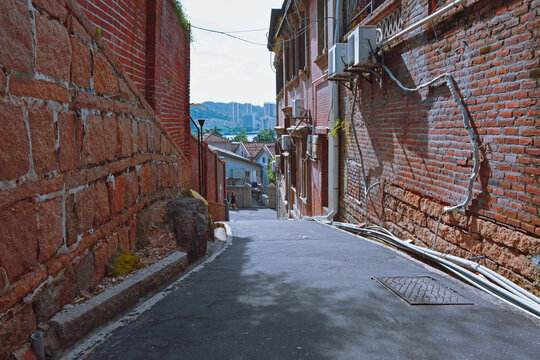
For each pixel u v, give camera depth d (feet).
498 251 13.91
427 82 18.61
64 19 9.61
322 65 40.14
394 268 16.98
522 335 9.86
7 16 7.09
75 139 10.16
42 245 8.43
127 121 14.62
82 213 10.59
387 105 23.95
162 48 22.36
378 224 26.12
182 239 17.13
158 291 13.48
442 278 15.28
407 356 8.77
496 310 11.60
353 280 14.99
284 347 9.23
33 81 8.04
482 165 14.71
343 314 11.34
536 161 12.10
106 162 12.43
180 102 29.86
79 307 9.70
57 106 9.16
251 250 21.59
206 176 48.60
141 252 15.61
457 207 16.11
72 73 10.01
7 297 7.11
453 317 11.06
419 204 19.74
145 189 17.22
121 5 16.12
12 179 7.29
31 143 7.98
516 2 12.73
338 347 9.21
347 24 31.53
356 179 30.89
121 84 14.01
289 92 68.54
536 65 12.00
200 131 49.08
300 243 23.90
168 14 24.31
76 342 9.17
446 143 17.26
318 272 16.30
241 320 10.91
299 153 58.34
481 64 14.60
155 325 10.52
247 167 162.40
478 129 14.93
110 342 9.40
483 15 14.40
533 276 12.18
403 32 19.92
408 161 21.21
